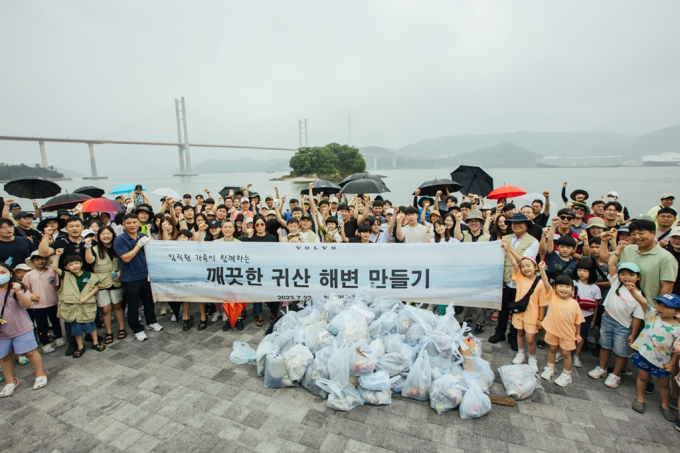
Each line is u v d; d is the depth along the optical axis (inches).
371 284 183.3
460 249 174.9
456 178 337.4
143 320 215.6
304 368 138.8
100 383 147.3
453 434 115.7
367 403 130.5
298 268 186.4
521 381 133.6
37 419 126.7
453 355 143.0
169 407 131.5
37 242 223.3
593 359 164.7
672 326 118.0
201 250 190.5
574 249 175.8
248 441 114.5
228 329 195.2
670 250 152.6
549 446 110.5
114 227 270.1
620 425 119.6
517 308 152.9
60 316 165.3
